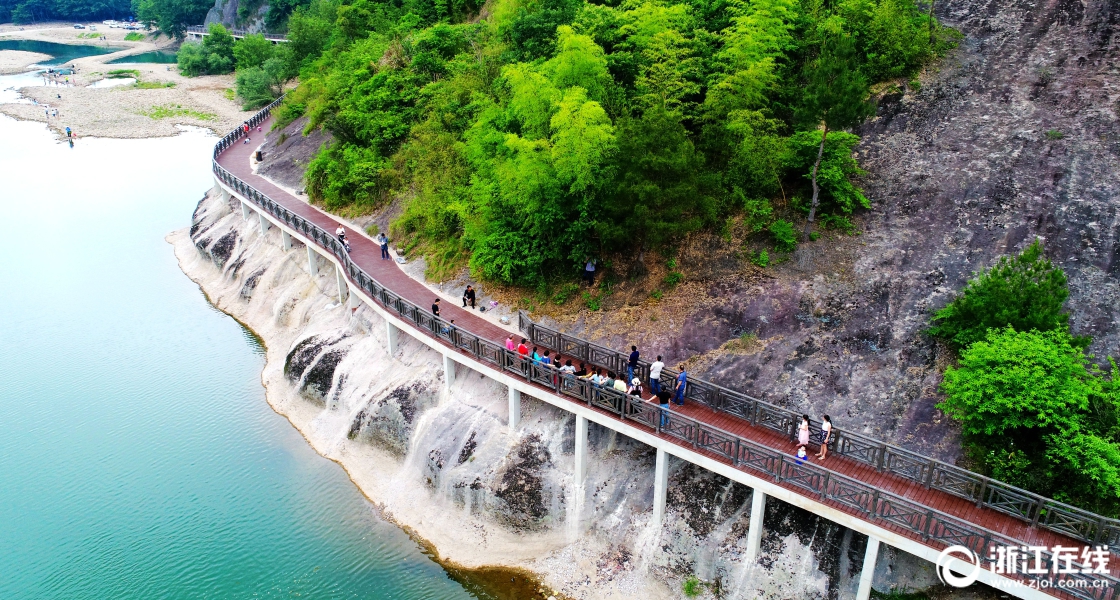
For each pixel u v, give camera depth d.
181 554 22.61
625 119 24.11
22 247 48.19
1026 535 16.56
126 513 24.42
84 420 29.80
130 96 93.38
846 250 25.08
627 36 32.94
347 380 28.77
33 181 61.88
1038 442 18.42
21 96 94.69
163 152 71.56
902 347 22.00
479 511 22.86
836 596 18.41
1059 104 26.55
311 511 24.33
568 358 24.52
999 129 26.59
